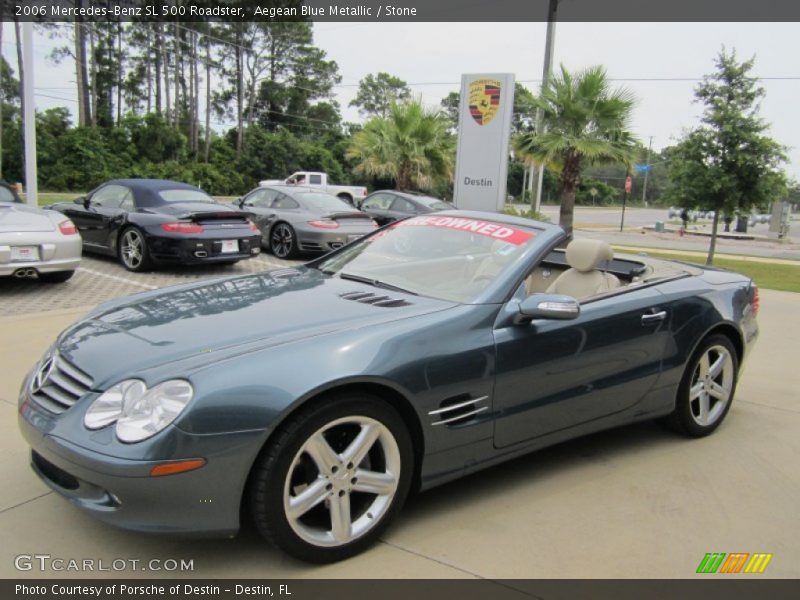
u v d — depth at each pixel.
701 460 3.83
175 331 2.80
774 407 4.86
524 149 14.56
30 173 12.34
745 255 19.52
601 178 89.12
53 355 2.86
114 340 2.78
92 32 46.34
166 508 2.31
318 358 2.54
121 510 2.32
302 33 58.44
